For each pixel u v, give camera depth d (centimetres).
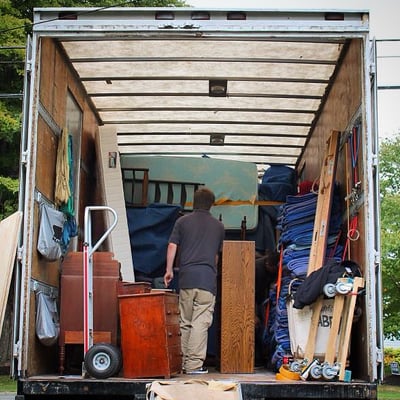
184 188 720
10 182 1180
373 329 426
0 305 414
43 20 464
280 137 748
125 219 649
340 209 543
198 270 499
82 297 485
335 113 588
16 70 1215
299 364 440
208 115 696
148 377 435
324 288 439
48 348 504
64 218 528
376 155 445
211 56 565
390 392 1220
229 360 499
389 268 1329
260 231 725
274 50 550
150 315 441
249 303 506
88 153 662
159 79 613
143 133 744
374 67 454
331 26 456
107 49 552
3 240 427
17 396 417
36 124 462
